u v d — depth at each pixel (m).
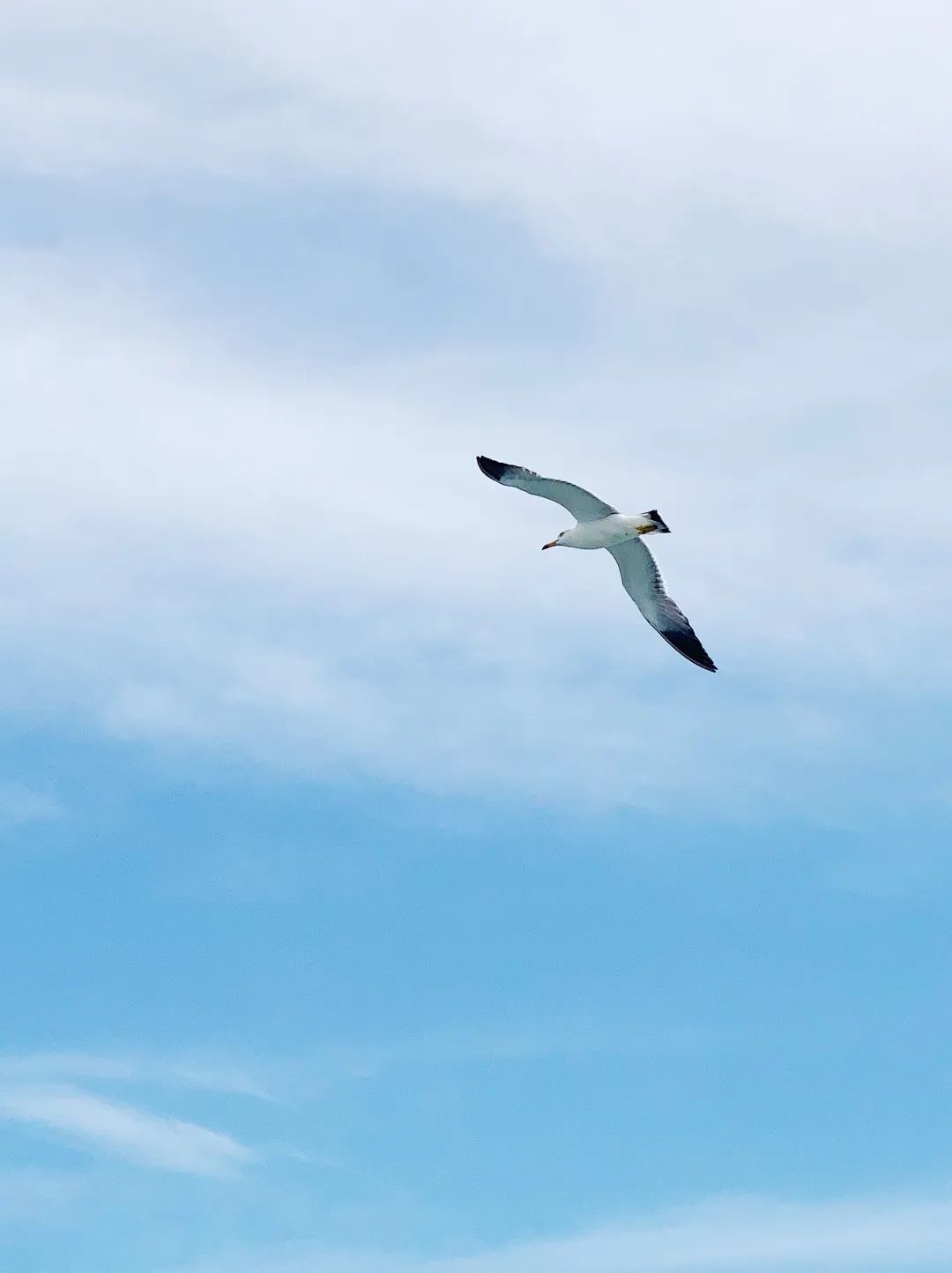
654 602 34.78
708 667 34.00
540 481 33.12
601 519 33.38
